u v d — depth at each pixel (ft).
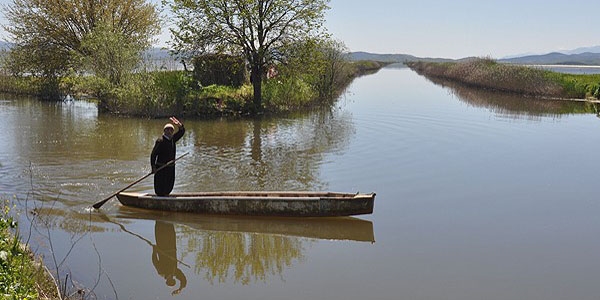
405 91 139.13
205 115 78.18
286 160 47.85
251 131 65.46
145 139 57.98
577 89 126.93
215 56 85.46
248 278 24.13
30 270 21.83
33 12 110.93
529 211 34.35
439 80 214.90
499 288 23.26
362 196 31.50
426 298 22.21
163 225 30.86
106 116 77.77
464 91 146.72
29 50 112.37
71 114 80.02
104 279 23.49
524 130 69.10
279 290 22.85
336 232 30.27
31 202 33.86
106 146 53.16
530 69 142.20
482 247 28.07
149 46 89.86
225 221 31.81
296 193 33.71
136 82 80.48
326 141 57.93
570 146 57.82
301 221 31.94
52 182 38.63
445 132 65.26
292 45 82.43
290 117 79.61
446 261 26.12
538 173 44.70
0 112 81.20
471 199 36.78
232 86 98.02
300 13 80.33
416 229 30.78
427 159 49.26
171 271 24.77
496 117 82.33
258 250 27.61
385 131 65.31
